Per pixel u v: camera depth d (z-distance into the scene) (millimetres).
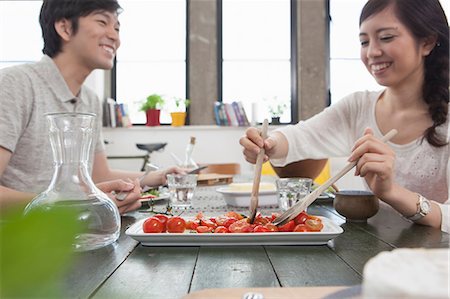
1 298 136
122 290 508
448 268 270
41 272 137
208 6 4102
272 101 4195
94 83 3834
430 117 1315
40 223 135
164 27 4180
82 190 745
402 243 749
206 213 1096
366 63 1312
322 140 1545
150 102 3973
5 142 1290
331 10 4176
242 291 480
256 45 4211
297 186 1000
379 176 919
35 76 1434
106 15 1478
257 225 786
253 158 1171
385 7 1211
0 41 4004
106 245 742
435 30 1213
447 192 1289
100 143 1783
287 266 605
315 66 4133
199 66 4121
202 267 604
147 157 3803
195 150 4000
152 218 763
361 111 1524
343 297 406
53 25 1466
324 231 760
